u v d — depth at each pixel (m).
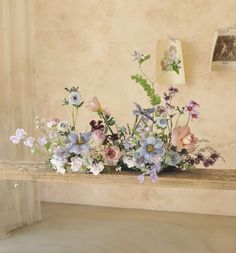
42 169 2.25
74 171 2.17
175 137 2.04
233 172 2.22
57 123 2.16
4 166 2.30
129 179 2.13
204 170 2.26
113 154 2.07
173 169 2.25
